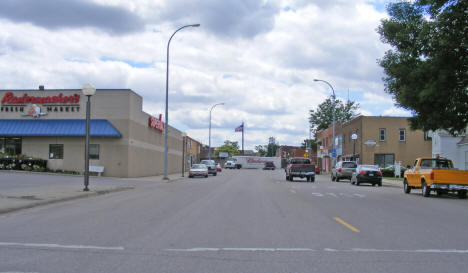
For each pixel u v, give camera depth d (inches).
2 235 349.1
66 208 545.3
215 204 609.9
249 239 339.0
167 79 1433.3
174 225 408.2
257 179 1574.8
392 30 817.5
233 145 6619.1
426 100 767.7
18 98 1449.3
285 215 490.0
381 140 1956.2
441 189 824.9
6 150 1451.8
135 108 1485.0
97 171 1393.9
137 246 308.7
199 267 250.2
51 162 1423.5
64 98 1434.5
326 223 429.1
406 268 251.3
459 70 751.1
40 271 238.4
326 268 249.6
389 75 838.5
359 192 924.6
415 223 440.5
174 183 1225.4
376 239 343.6
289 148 5807.1
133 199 681.0
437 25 729.6
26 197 613.0
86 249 297.1
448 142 1476.4
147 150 1656.0
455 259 275.7
